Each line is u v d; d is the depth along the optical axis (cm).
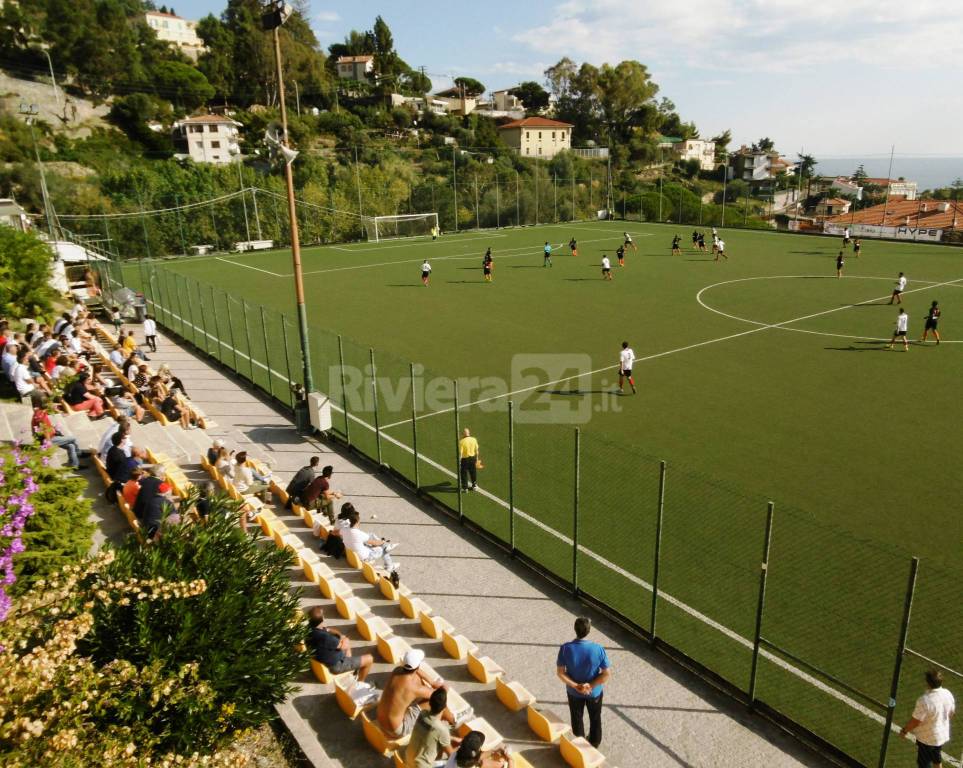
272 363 2711
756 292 4041
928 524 1449
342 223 7331
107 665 661
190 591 730
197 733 703
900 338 3011
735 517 1472
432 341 3041
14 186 7488
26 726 535
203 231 6588
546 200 8419
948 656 1022
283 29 13525
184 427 1959
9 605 633
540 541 1392
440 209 7806
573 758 817
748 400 2248
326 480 1487
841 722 927
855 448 1853
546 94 17725
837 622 1113
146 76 12612
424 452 1862
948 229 7694
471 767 683
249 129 11081
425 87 16912
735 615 1143
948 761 829
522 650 1077
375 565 1301
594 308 3666
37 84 11494
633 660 1052
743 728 921
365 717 835
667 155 15388
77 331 2588
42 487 948
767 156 16488
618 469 1727
